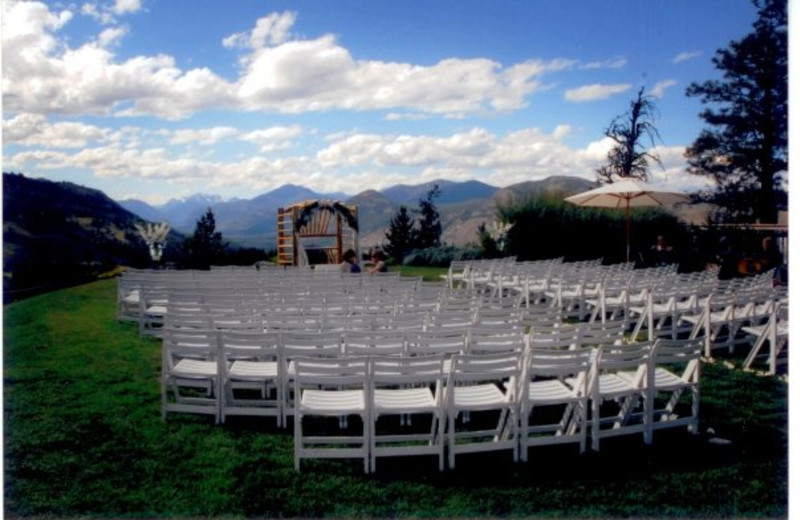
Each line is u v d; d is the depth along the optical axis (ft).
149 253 63.62
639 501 15.29
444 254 72.64
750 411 21.24
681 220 68.69
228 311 25.38
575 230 67.10
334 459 17.40
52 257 58.75
